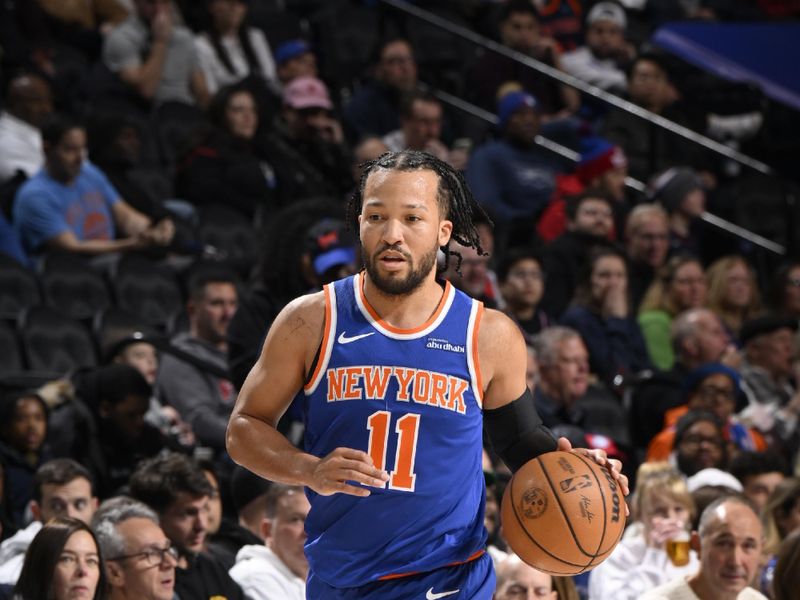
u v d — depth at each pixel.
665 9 44.62
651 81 37.06
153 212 26.56
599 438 21.64
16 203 26.14
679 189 32.47
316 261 19.75
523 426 10.56
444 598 10.10
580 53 39.25
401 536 10.02
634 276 29.48
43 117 28.72
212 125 30.47
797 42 40.31
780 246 35.16
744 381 26.92
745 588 16.84
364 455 9.38
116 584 15.11
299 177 30.67
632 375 25.91
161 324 25.53
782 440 25.03
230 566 17.62
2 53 32.25
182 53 33.22
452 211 10.25
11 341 22.94
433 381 10.02
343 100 37.03
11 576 15.90
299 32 38.84
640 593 17.67
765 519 19.55
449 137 35.53
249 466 9.95
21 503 18.78
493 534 18.78
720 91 38.16
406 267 9.88
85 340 23.56
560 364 23.47
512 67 37.12
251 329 20.03
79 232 26.41
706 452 21.48
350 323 10.09
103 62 33.31
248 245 28.83
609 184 32.06
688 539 17.89
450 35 39.41
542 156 32.38
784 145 38.66
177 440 20.61
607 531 10.34
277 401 10.20
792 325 27.94
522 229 30.83
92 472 19.45
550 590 16.22
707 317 26.19
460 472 10.10
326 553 10.16
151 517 15.45
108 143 28.55
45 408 19.72
